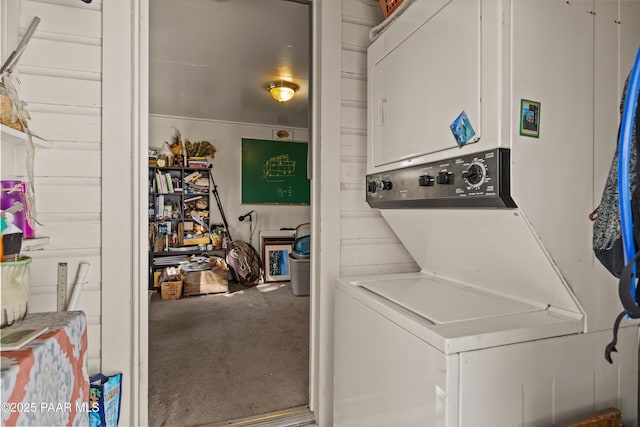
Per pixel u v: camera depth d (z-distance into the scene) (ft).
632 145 2.18
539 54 3.20
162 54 9.95
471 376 2.94
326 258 6.07
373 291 4.60
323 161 6.04
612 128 3.62
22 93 4.51
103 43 4.82
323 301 6.05
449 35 3.64
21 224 3.61
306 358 8.59
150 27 8.42
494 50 3.07
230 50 9.70
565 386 3.36
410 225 5.19
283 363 8.30
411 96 4.35
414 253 5.93
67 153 4.72
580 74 3.42
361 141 6.33
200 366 8.10
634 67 1.96
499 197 3.05
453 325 3.22
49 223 4.64
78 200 4.76
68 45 4.71
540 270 3.55
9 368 2.07
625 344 3.70
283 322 11.25
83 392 3.18
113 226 4.88
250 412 6.32
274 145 18.84
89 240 4.81
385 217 5.68
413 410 3.33
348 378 4.84
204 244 16.33
